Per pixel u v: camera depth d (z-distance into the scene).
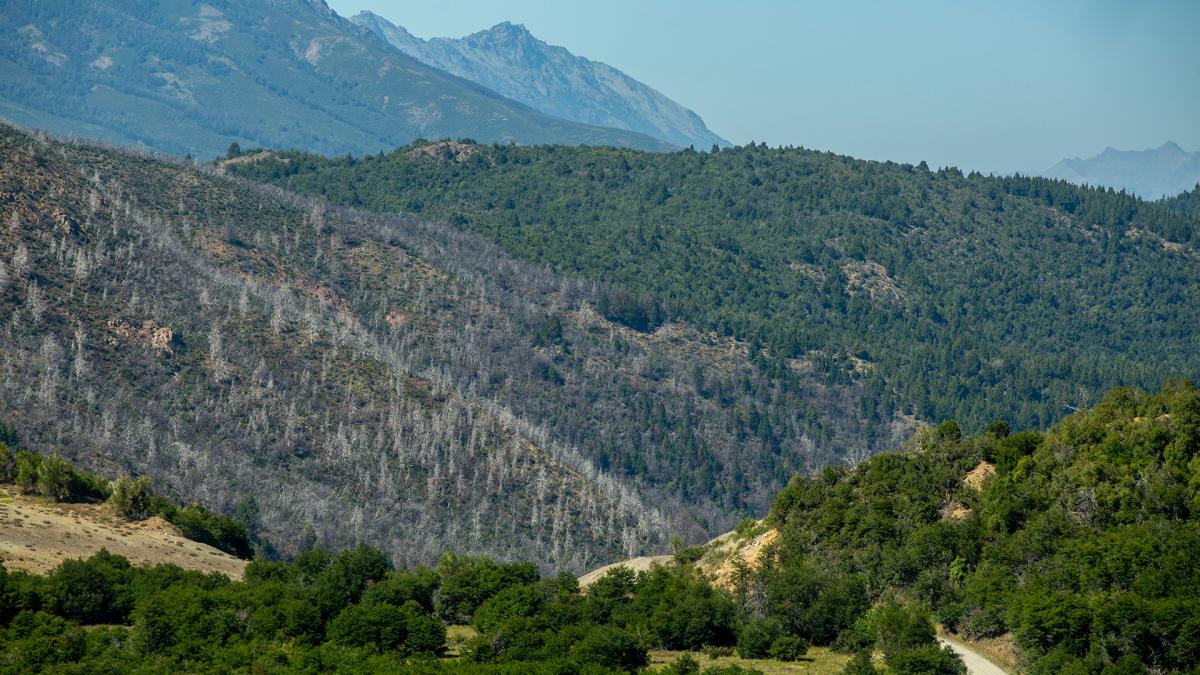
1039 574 114.44
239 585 124.38
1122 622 102.75
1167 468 122.75
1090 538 116.88
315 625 115.00
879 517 131.50
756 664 112.06
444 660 110.75
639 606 124.50
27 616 108.56
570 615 120.88
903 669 103.62
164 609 111.38
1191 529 114.06
